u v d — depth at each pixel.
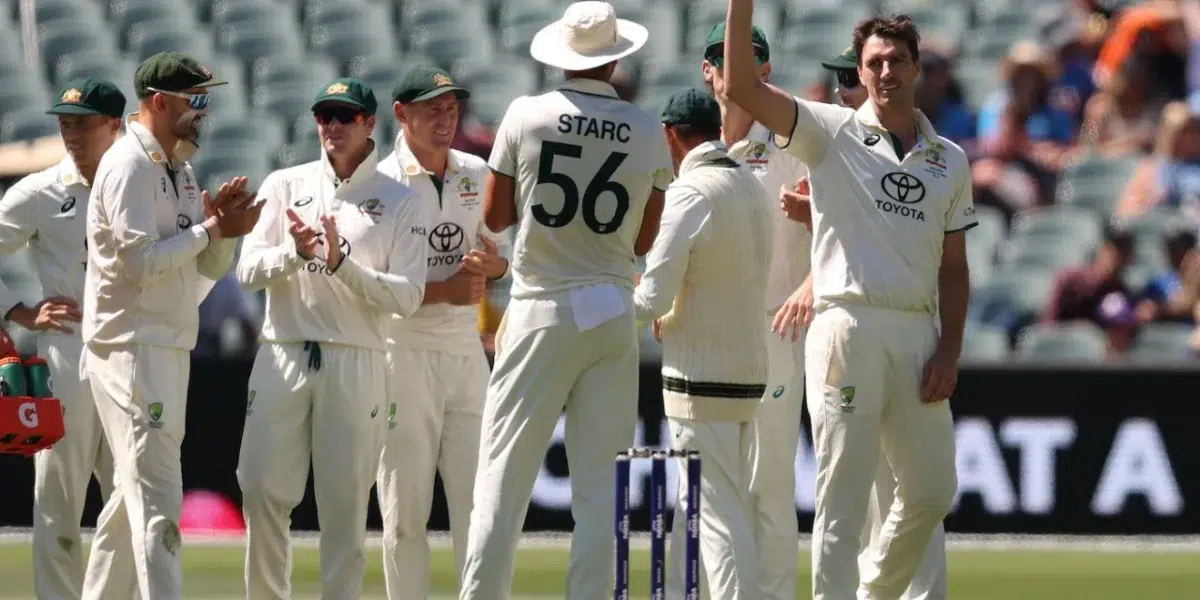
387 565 23.95
